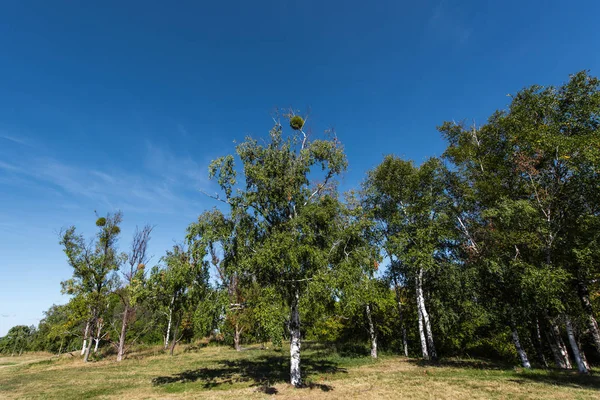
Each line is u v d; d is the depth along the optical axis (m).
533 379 13.16
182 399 11.66
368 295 14.55
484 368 17.23
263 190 15.02
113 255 31.12
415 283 24.22
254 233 14.83
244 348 34.03
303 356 25.53
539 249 15.73
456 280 18.38
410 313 28.42
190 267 14.39
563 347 18.58
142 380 16.44
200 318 13.52
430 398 10.62
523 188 16.81
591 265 14.36
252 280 14.73
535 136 15.77
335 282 12.80
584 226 14.47
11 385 15.73
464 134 20.94
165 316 37.09
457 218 20.16
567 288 15.05
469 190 19.20
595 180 14.27
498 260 16.75
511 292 16.62
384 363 20.88
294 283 13.45
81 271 28.89
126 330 30.72
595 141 13.95
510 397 10.21
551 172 16.06
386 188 23.84
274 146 15.91
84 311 28.88
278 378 15.55
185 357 27.14
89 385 15.30
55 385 15.46
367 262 14.48
